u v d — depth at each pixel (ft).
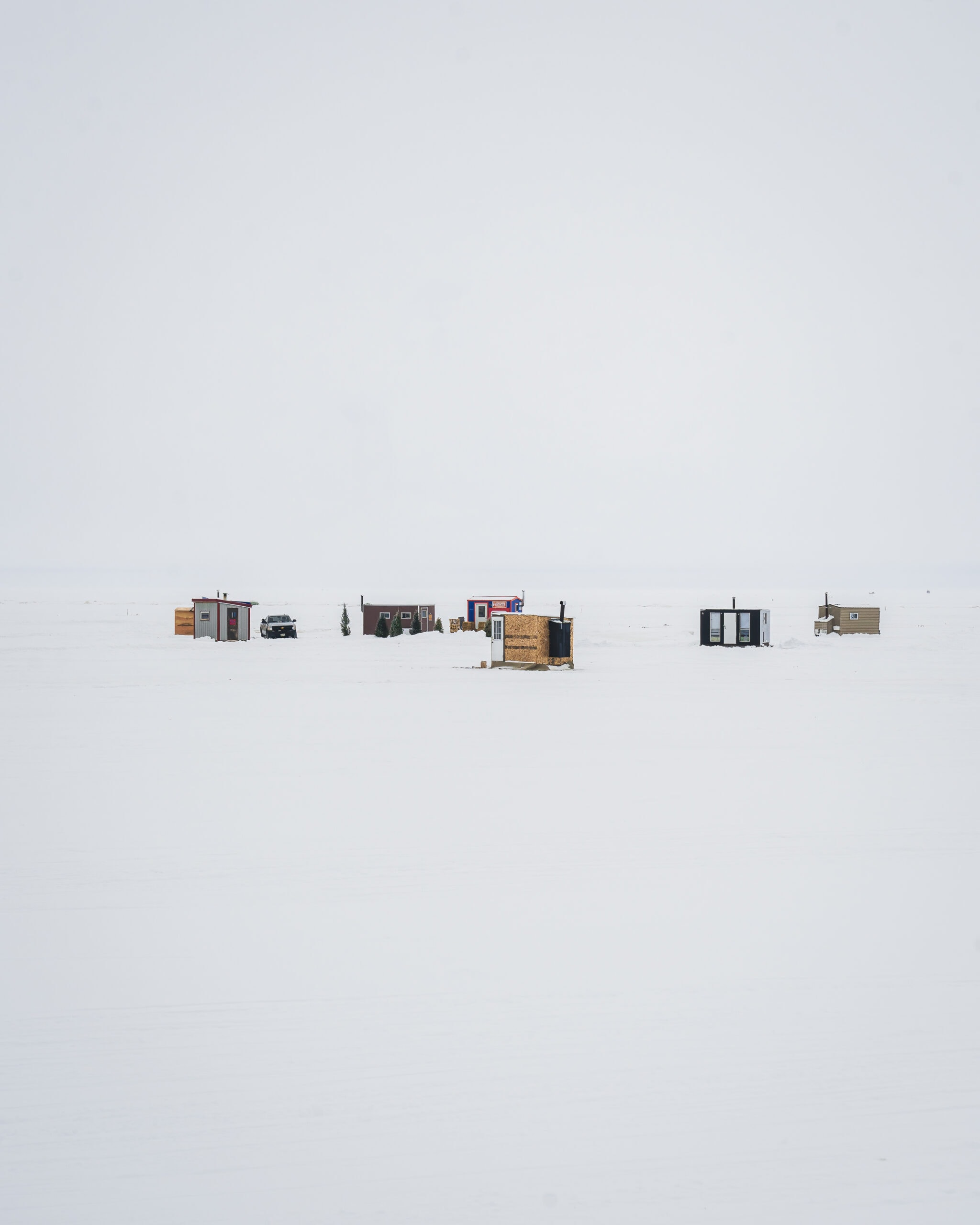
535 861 30.48
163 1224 13.24
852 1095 16.35
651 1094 16.37
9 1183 14.08
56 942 23.58
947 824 35.32
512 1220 13.30
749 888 27.76
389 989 20.65
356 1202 13.69
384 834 33.94
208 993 20.53
